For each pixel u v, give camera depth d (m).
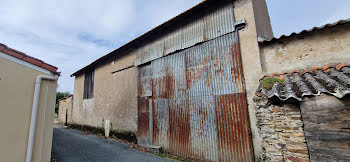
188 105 5.59
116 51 9.17
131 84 8.19
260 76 4.20
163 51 6.73
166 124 6.18
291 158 2.86
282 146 3.01
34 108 3.25
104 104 9.96
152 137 6.62
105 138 8.84
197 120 5.28
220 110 4.81
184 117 5.64
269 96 3.08
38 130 3.31
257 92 3.68
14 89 3.16
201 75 5.38
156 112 6.63
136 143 7.34
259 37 4.51
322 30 3.75
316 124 2.59
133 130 7.63
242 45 4.63
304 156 2.72
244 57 4.55
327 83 2.82
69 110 14.25
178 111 5.85
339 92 2.38
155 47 7.12
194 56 5.66
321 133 2.54
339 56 3.52
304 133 2.76
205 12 5.58
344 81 2.68
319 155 2.52
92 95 11.39
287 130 2.97
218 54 5.06
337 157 2.36
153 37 7.30
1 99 3.03
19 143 3.10
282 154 2.99
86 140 8.37
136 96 7.75
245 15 4.72
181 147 5.59
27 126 3.21
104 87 10.23
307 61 3.84
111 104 9.38
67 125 14.07
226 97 4.73
